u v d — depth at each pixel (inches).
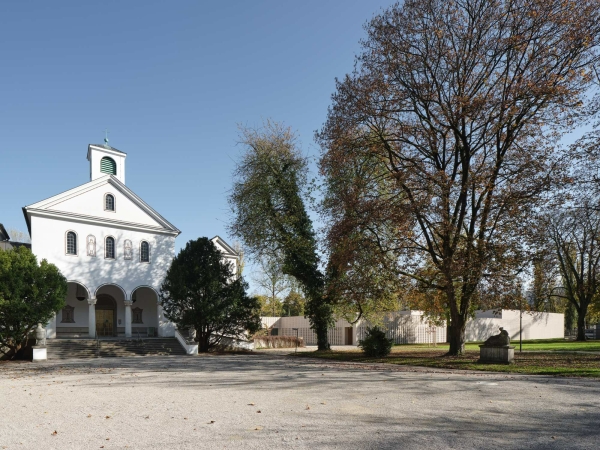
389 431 313.1
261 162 1195.9
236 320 1320.1
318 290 1176.2
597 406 396.5
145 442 295.0
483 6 839.1
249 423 342.0
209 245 1348.4
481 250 791.7
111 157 1658.5
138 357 1168.8
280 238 1175.0
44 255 1332.4
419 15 852.6
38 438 312.8
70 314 1450.5
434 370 733.9
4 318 1059.9
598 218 1070.4
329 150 940.0
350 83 916.6
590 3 760.3
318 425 331.9
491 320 1829.5
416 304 1288.1
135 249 1531.7
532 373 654.5
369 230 942.4
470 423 335.3
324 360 1008.2
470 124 860.0
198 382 598.2
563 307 2385.6
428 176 814.5
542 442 285.4
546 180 764.0
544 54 788.6
